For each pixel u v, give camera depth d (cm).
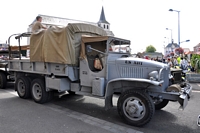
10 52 788
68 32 530
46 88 607
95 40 512
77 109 575
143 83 452
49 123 446
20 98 710
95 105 625
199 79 1157
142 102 421
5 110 547
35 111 541
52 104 629
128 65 478
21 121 457
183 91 452
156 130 417
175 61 1438
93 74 521
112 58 513
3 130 403
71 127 423
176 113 539
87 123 450
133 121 434
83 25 578
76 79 566
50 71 598
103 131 403
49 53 570
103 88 495
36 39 620
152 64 454
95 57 554
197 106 608
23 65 710
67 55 529
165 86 486
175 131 414
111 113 539
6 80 920
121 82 482
